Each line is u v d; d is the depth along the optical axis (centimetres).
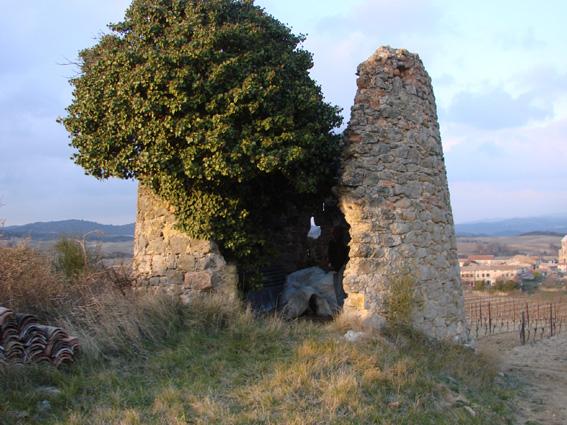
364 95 949
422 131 1002
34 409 537
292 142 842
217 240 940
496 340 1823
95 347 687
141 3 893
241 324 812
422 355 833
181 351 720
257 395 596
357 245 912
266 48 900
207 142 782
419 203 969
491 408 727
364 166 926
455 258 1080
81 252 1137
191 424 534
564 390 944
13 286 833
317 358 707
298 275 1109
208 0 904
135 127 812
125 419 527
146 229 996
